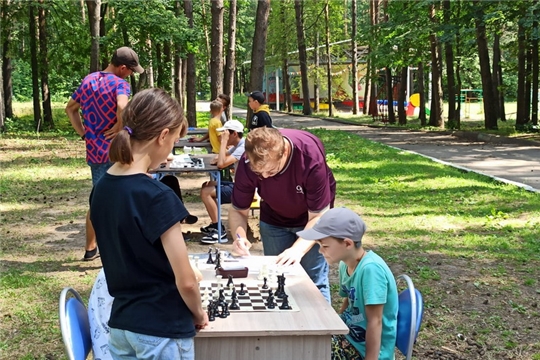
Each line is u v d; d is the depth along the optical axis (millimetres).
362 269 3303
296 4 40969
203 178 13492
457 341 4930
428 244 7891
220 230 7809
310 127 31172
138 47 25656
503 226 8930
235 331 2740
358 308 3348
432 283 6324
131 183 2447
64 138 22078
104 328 3064
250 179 4152
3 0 25656
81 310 3086
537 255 7371
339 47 48500
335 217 3314
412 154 17594
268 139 3588
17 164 15016
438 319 5352
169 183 8047
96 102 6090
